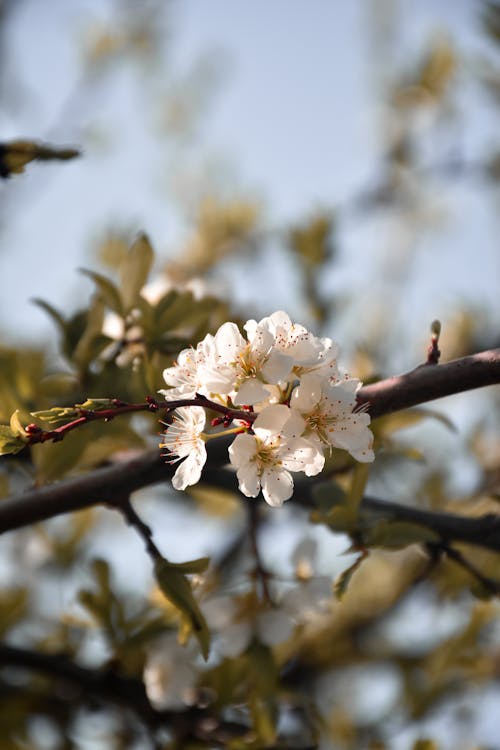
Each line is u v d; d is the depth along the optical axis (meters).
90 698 1.05
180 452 0.87
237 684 1.00
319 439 0.85
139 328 0.99
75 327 1.00
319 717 1.00
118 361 0.99
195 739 1.00
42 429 0.87
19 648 1.02
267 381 0.85
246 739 0.98
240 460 0.85
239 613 0.98
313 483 0.98
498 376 0.88
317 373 0.86
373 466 1.04
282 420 0.85
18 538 1.27
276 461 0.85
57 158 0.95
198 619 0.90
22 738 1.04
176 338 0.98
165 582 0.90
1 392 0.98
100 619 1.00
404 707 1.12
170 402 0.86
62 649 1.06
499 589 0.95
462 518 0.96
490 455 1.42
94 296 0.99
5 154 0.95
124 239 1.44
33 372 1.00
